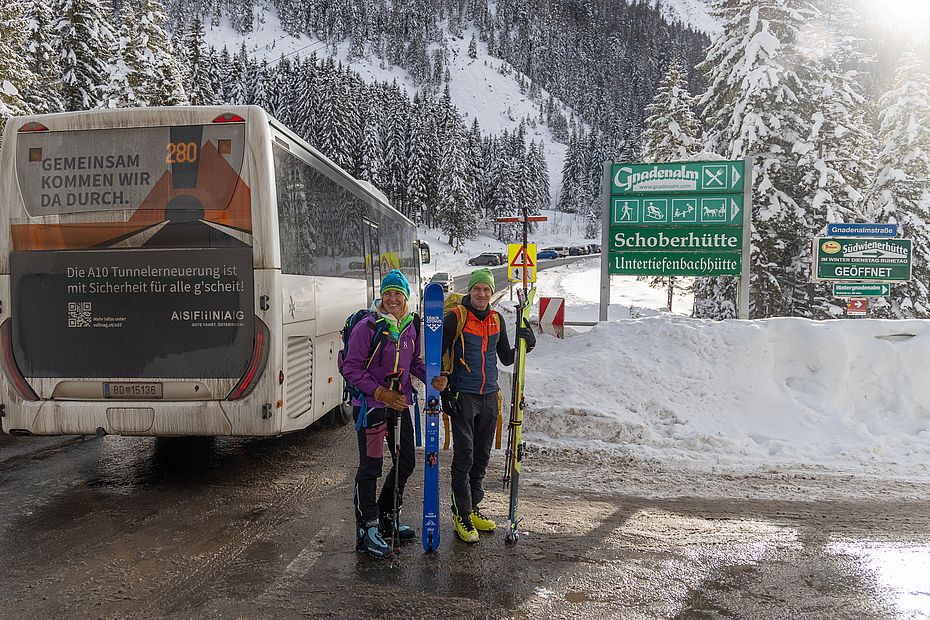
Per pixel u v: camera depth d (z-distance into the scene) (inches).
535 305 593.9
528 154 4106.8
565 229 4340.6
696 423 282.2
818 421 284.0
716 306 787.4
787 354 323.6
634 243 417.1
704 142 830.5
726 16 817.5
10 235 212.5
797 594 138.6
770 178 744.3
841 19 815.1
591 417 270.7
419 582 143.3
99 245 210.8
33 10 995.3
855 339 321.7
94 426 211.0
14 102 767.1
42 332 213.2
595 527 179.0
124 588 140.9
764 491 213.8
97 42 1146.0
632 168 416.2
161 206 209.8
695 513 191.6
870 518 188.2
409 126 2950.3
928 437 268.4
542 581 144.2
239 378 210.4
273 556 158.6
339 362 163.8
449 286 1106.1
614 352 327.9
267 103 2992.1
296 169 238.8
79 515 189.9
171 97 1224.2
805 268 723.4
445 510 195.2
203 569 150.9
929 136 858.1
